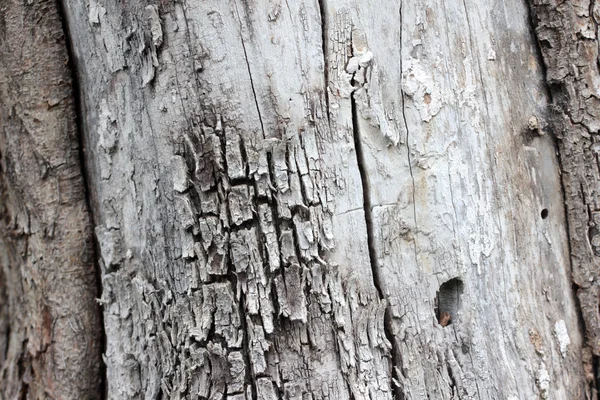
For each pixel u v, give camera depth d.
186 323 0.55
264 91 0.54
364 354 0.55
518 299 0.57
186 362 0.55
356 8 0.55
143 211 0.57
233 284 0.54
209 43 0.55
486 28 0.57
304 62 0.55
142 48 0.56
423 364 0.55
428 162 0.55
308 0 0.55
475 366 0.55
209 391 0.54
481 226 0.56
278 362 0.54
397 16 0.55
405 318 0.55
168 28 0.55
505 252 0.57
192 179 0.55
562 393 0.57
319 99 0.55
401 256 0.55
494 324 0.56
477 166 0.56
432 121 0.55
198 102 0.55
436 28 0.56
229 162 0.54
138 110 0.56
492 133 0.57
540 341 0.57
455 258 0.56
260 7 0.54
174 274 0.56
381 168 0.55
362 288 0.55
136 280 0.57
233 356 0.54
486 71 0.57
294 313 0.54
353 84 0.55
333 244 0.55
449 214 0.56
